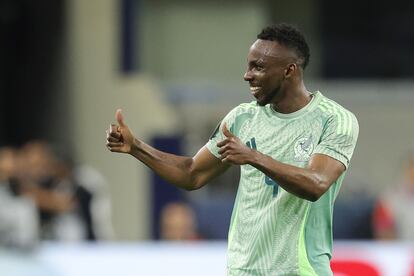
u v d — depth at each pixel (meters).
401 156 47.25
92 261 29.19
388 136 47.56
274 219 17.03
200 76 50.72
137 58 47.38
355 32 52.00
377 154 47.38
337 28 51.97
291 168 15.96
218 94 46.38
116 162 44.22
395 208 36.88
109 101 45.09
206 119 45.81
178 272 29.56
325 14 51.97
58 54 48.03
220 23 50.84
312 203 17.03
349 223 40.28
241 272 17.25
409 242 35.59
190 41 50.66
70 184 36.97
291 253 16.95
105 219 39.53
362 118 47.78
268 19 51.47
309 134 16.98
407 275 29.56
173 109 45.72
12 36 50.88
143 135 44.00
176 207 34.19
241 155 15.81
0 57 51.03
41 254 28.69
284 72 16.92
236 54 50.97
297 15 51.66
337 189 17.31
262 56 16.88
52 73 48.53
